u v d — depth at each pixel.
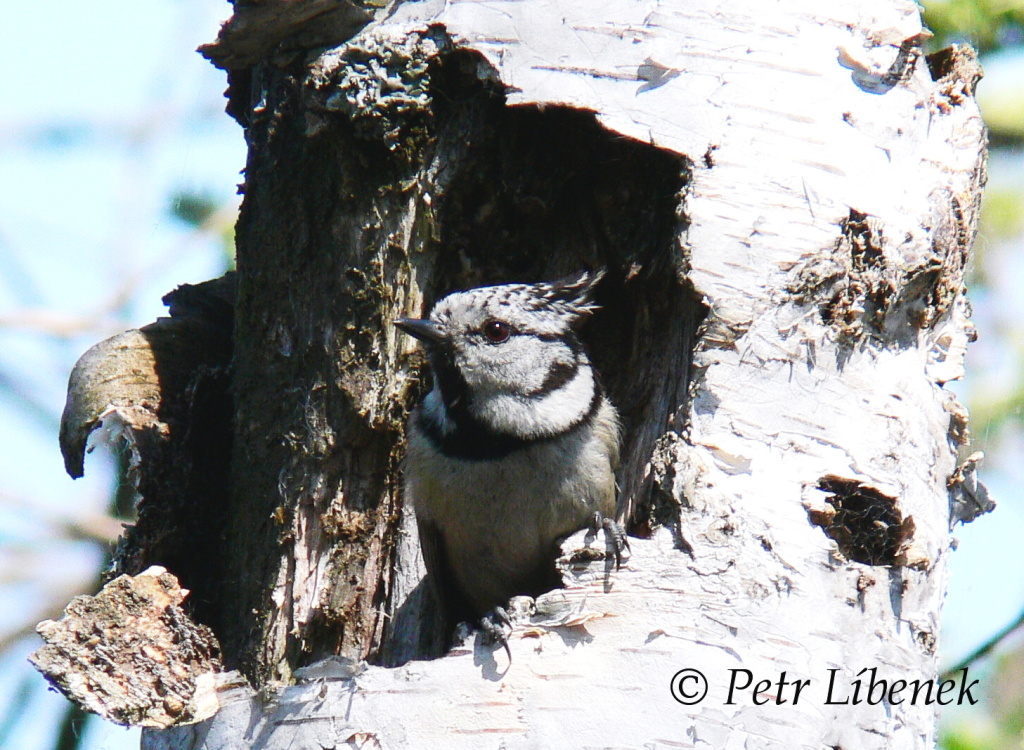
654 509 7.67
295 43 9.30
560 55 8.77
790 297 7.96
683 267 8.05
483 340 8.75
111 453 10.86
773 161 8.36
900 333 8.46
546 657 7.05
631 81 8.66
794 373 7.87
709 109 8.55
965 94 9.68
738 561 7.26
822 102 8.66
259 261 9.39
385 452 9.08
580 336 9.93
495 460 8.64
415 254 9.09
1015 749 10.10
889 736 7.25
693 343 8.30
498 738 6.88
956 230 8.91
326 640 8.72
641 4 8.95
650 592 7.17
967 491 9.28
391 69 9.01
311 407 9.00
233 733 7.43
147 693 7.47
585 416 8.81
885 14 9.13
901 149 8.78
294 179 9.29
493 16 8.97
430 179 9.07
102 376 9.46
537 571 9.09
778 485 7.58
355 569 8.85
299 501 8.88
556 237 9.77
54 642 7.48
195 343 9.94
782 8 8.99
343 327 9.03
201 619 9.20
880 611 7.48
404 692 7.08
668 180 8.84
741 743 6.83
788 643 7.12
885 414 8.04
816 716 7.02
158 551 9.28
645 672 6.97
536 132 9.09
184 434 9.52
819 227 8.15
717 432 7.64
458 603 9.63
